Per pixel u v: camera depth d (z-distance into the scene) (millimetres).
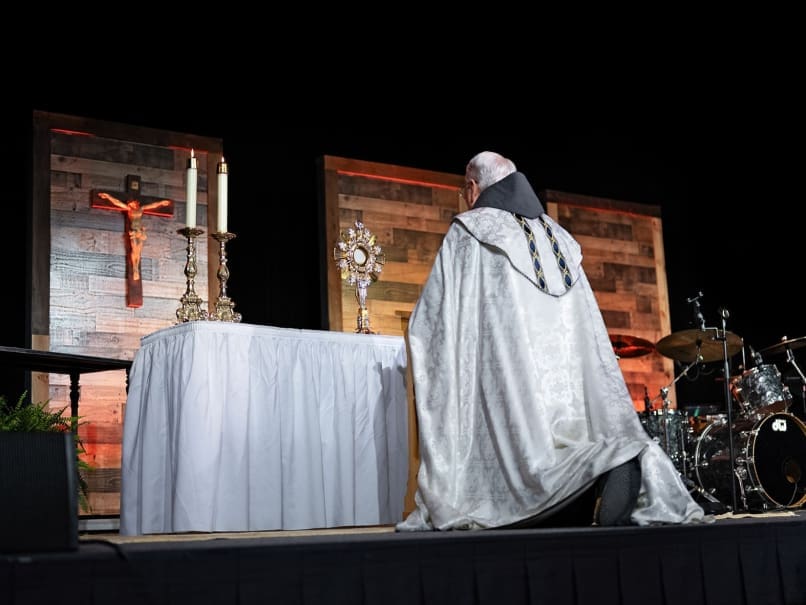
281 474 3699
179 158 6285
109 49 6242
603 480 3018
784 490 5430
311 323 6691
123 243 6012
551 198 7695
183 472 3463
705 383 8156
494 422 3260
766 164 8391
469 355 3369
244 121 6664
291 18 6895
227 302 3959
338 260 4609
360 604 2201
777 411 5707
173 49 6453
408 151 7262
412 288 6965
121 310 5938
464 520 3104
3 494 2033
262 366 3719
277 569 2109
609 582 2547
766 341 8352
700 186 8594
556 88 7953
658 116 8414
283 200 6727
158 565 1982
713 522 2973
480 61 7625
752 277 8430
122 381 5852
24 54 5965
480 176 3695
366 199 6902
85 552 2033
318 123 6938
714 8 7867
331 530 3680
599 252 7891
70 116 5918
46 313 5672
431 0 7344
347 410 3949
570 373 3395
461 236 3500
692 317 8320
